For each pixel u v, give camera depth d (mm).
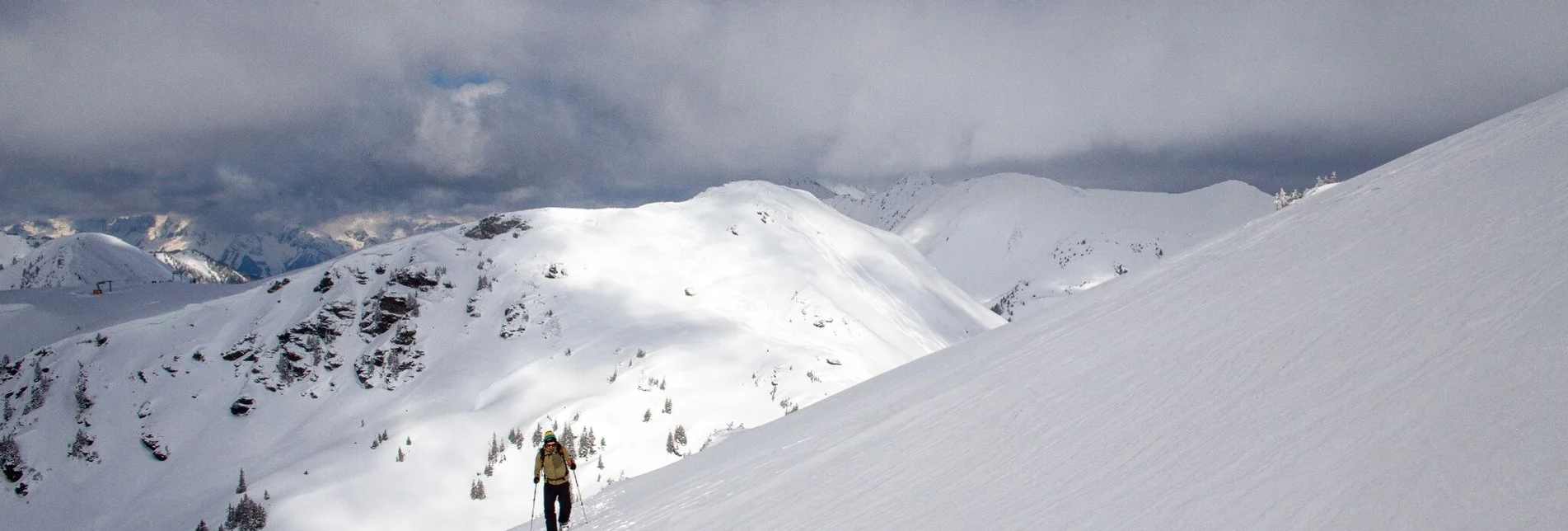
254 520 113062
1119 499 7500
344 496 117875
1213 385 9992
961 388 17547
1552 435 5141
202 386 187500
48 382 187000
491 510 117875
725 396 139875
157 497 148000
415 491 120875
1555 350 6371
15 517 146625
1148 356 13102
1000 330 28266
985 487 9656
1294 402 8195
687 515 14914
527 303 198875
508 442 132000
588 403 137000
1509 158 16562
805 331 195125
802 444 18688
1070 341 17938
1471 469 5191
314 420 169375
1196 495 6859
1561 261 8562
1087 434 10227
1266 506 6051
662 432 128125
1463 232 12188
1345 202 21828
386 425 150000
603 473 117250
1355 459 6164
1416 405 6668
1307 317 11141
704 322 184750
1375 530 5000
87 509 149375
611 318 190000
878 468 13086
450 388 163625
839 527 10352
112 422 175125
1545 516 4281
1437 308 9000
